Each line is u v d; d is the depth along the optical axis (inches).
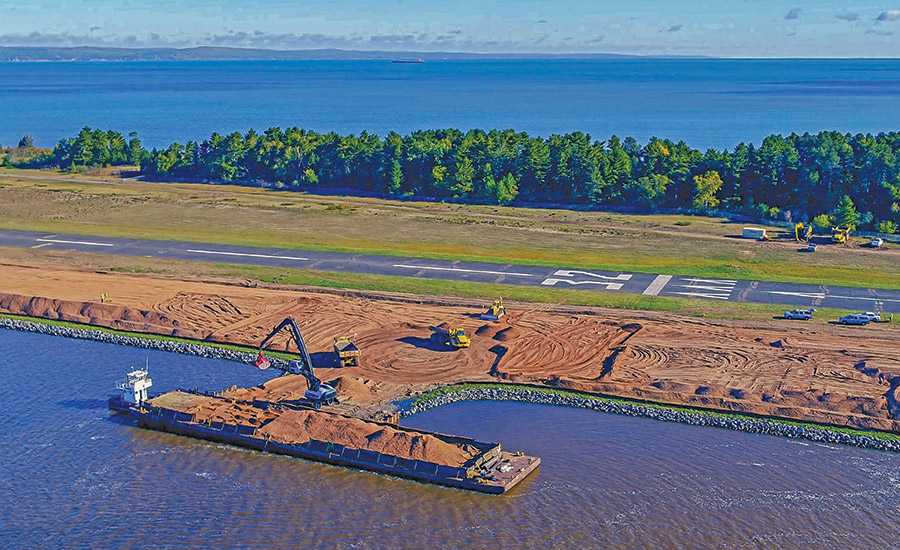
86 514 2333.9
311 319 3949.3
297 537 2229.3
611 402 3078.2
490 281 4584.2
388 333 3786.9
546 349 3577.8
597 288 4446.4
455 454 2635.3
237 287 4466.0
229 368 3469.5
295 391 3196.4
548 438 2815.0
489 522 2295.8
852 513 2325.3
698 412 2989.7
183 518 2319.1
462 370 3403.1
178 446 2760.8
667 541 2201.0
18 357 3555.6
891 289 4407.0
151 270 4781.0
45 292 4313.5
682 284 4520.2
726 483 2491.4
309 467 2623.0
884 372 3211.1
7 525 2276.1
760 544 2185.0
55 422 2915.8
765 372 3272.6
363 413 2999.5
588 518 2309.3
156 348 3686.0
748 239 5585.6
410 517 2326.5
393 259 5059.1
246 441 2753.4
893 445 2728.8
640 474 2549.2
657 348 3550.7
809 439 2795.3
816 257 5088.6
